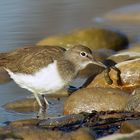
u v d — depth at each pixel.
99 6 26.00
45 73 14.98
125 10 25.30
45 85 15.12
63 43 20.73
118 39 21.30
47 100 15.73
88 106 13.98
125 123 11.84
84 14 24.69
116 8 25.64
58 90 15.48
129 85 15.47
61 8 25.36
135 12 24.92
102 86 15.47
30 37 21.44
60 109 15.02
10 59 15.67
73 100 14.19
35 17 23.94
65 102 14.45
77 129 12.43
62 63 15.15
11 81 17.42
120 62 16.33
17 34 21.72
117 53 18.55
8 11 24.45
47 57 15.09
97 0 26.88
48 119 13.33
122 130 11.88
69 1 26.50
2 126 12.75
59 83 15.16
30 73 15.09
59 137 11.60
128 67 15.56
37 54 15.23
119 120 13.07
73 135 11.62
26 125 12.68
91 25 23.41
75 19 23.98
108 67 15.71
